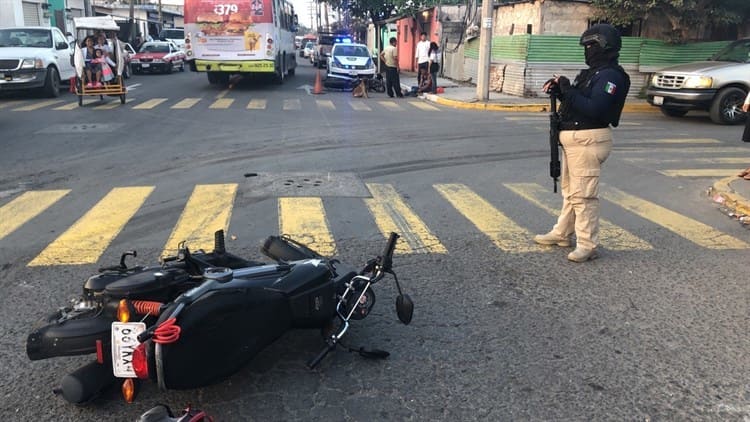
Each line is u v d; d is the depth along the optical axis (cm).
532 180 847
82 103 1566
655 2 1722
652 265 539
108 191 750
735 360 380
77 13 3862
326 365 369
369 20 5131
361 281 379
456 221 656
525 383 353
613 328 420
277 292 336
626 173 902
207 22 1995
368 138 1144
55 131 1161
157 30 5881
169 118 1350
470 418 320
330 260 412
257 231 607
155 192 747
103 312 307
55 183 786
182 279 324
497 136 1193
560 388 348
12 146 1019
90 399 320
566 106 522
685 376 362
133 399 297
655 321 432
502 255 557
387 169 898
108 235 590
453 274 511
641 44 1856
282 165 905
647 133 1264
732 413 327
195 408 323
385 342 398
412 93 2080
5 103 1600
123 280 307
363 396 338
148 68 2988
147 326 293
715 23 1833
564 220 571
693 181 858
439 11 2889
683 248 586
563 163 555
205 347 298
